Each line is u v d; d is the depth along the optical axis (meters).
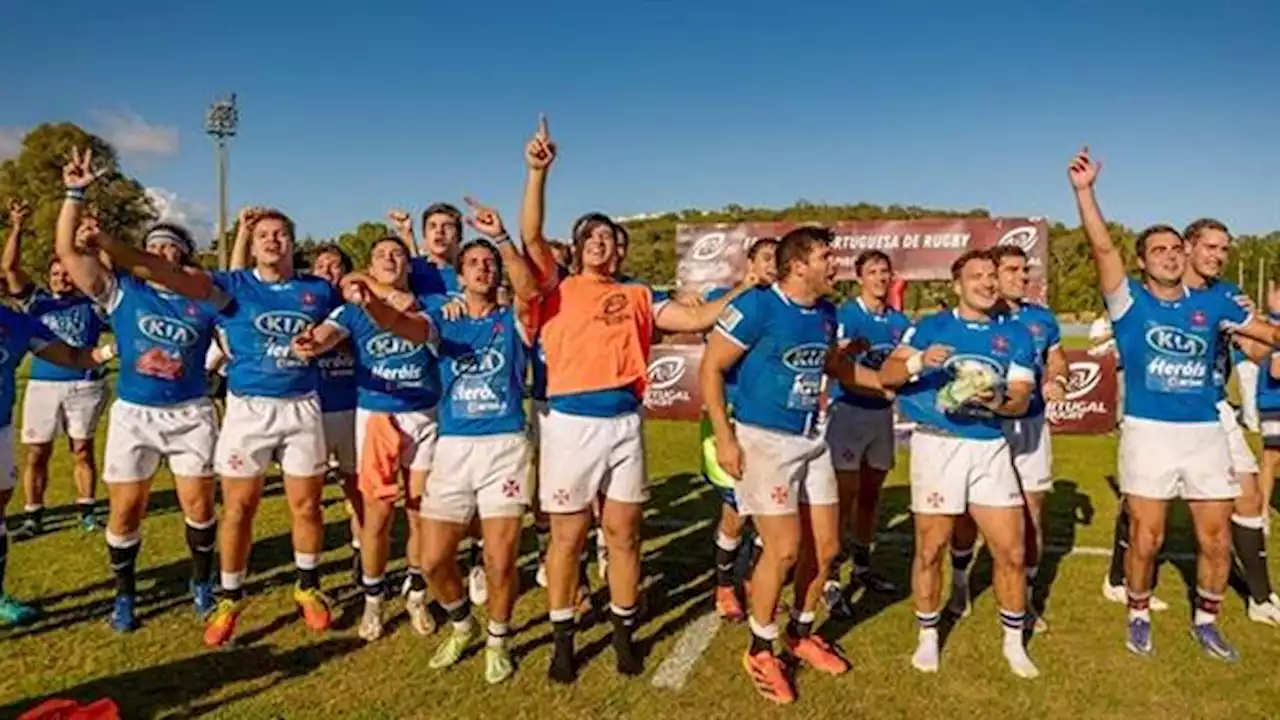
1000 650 5.07
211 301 5.09
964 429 4.71
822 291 4.40
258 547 7.11
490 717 4.23
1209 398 4.86
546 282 4.63
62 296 7.54
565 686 4.57
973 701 4.44
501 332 4.55
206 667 4.76
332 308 5.39
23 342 5.40
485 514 4.55
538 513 6.16
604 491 4.67
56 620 5.45
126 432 5.11
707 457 5.55
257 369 5.07
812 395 4.48
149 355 5.06
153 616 5.53
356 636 5.22
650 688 4.57
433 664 4.79
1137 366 4.91
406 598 5.78
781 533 4.41
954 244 13.77
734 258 14.41
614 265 4.89
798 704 4.39
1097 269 4.99
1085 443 12.98
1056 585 6.28
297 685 4.54
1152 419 4.89
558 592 4.59
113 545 5.21
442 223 6.26
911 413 4.87
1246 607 5.75
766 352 4.39
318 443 5.26
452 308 4.60
